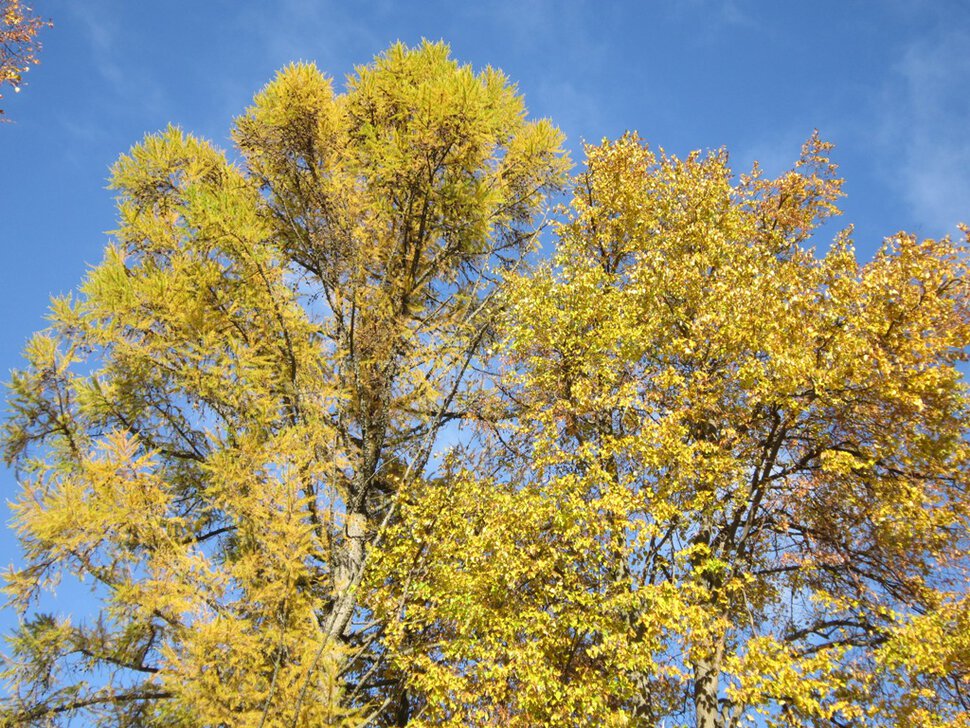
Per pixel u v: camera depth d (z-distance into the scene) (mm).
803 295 8562
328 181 10617
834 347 8047
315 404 8789
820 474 8758
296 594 6711
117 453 7219
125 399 8914
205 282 9227
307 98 10828
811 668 6652
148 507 7242
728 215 11062
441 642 7676
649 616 7121
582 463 9148
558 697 6785
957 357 8531
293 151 11102
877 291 8273
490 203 10883
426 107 10172
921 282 8391
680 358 9680
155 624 6887
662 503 7828
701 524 8492
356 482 9578
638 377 9867
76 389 8586
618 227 11828
